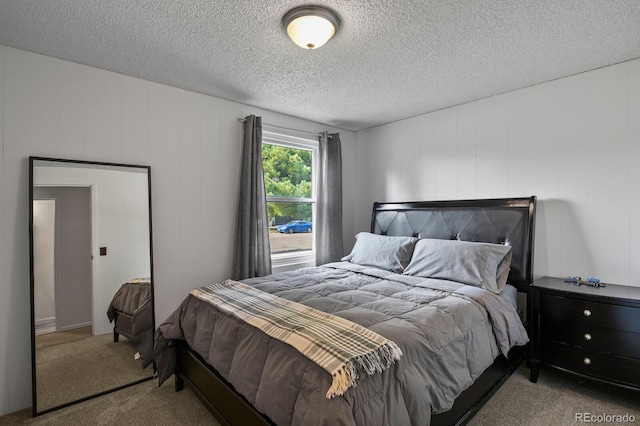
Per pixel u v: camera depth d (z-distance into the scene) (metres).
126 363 2.44
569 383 2.34
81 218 2.32
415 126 3.60
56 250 2.21
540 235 2.71
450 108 3.29
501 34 1.96
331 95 2.97
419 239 3.04
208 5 1.68
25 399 2.10
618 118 2.35
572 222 2.55
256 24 1.85
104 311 2.40
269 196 3.51
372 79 2.62
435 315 1.75
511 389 2.26
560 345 2.24
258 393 1.41
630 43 2.07
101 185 2.41
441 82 2.68
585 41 2.04
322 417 1.11
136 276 2.55
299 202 3.77
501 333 2.03
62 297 2.22
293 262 3.66
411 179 3.64
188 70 2.45
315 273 2.79
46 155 2.19
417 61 2.31
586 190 2.49
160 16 1.77
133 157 2.56
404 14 1.75
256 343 1.58
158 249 2.69
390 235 3.57
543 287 2.31
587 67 2.41
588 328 2.12
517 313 2.44
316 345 1.33
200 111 2.91
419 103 3.18
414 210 3.42
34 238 2.12
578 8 1.70
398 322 1.63
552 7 1.69
